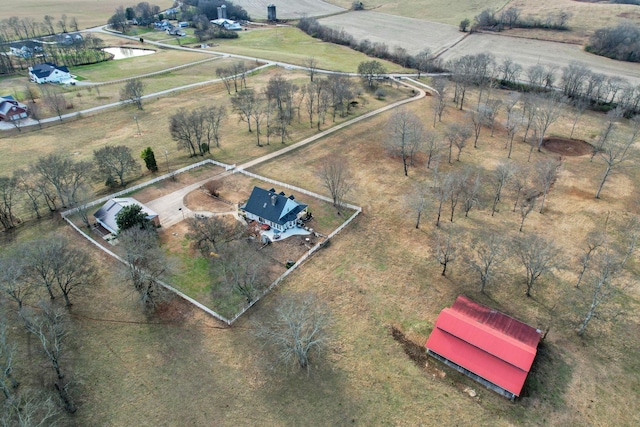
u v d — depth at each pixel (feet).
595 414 155.53
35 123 401.29
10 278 175.01
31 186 272.72
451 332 175.63
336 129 386.93
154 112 426.51
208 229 225.35
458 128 338.13
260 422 152.56
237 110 419.95
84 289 203.62
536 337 174.40
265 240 236.02
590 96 440.04
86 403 156.87
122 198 264.52
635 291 205.98
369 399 160.66
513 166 303.27
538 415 155.63
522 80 506.07
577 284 209.97
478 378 167.53
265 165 323.57
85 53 648.79
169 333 184.65
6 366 156.35
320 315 190.49
